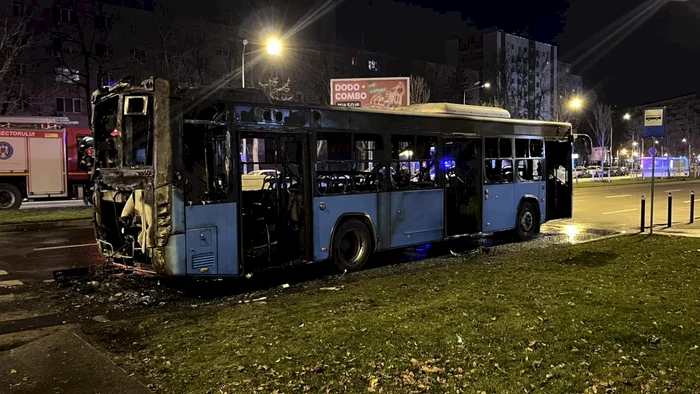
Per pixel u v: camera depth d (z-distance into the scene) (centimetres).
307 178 941
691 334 546
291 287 889
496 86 7544
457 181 1249
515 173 1362
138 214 787
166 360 512
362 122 1020
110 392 443
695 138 9100
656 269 901
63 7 3944
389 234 1077
